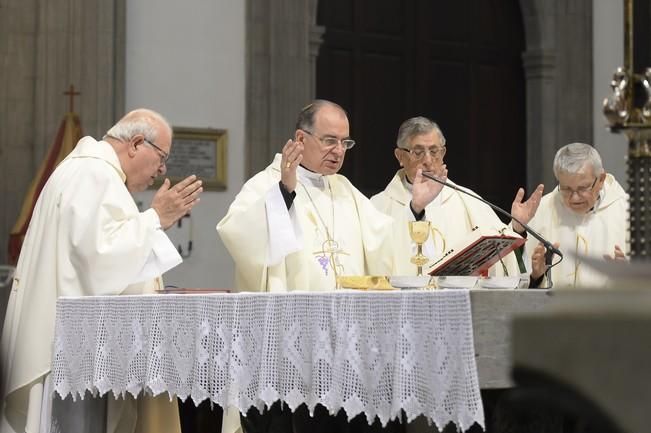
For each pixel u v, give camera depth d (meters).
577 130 16.28
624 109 4.27
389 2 15.73
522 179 16.47
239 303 4.68
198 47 13.52
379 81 15.60
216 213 13.38
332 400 4.09
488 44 16.36
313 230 6.84
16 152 12.57
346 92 15.34
